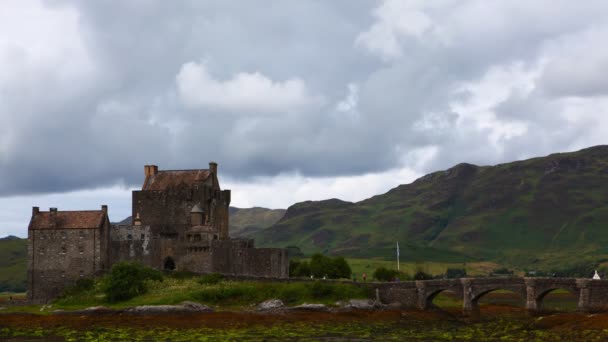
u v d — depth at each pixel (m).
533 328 137.38
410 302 175.50
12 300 199.75
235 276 191.50
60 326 148.00
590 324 131.38
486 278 166.12
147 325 148.75
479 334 131.75
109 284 177.50
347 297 176.12
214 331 139.88
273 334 134.75
